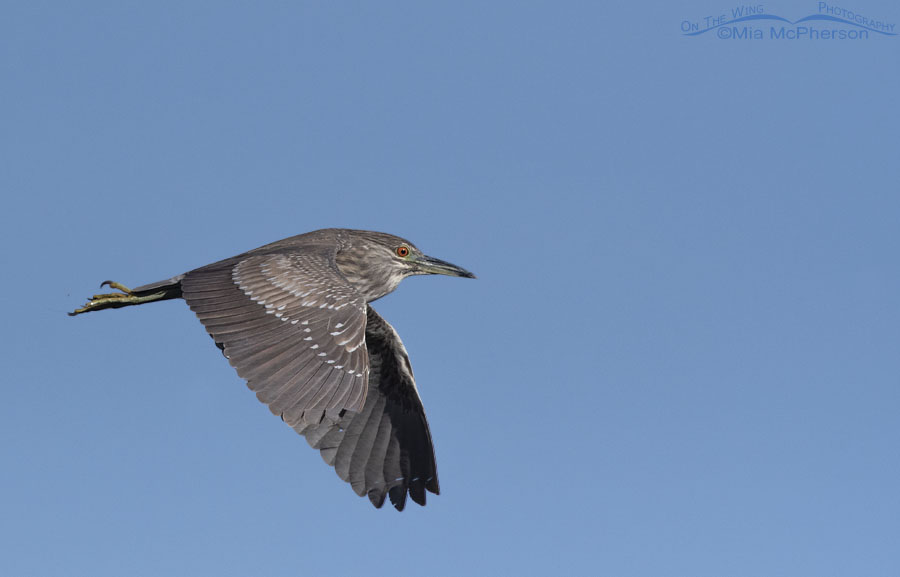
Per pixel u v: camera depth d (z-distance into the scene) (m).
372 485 15.02
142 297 14.34
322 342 11.69
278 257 13.04
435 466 15.02
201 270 13.14
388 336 15.22
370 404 15.36
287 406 11.27
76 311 14.30
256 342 11.74
